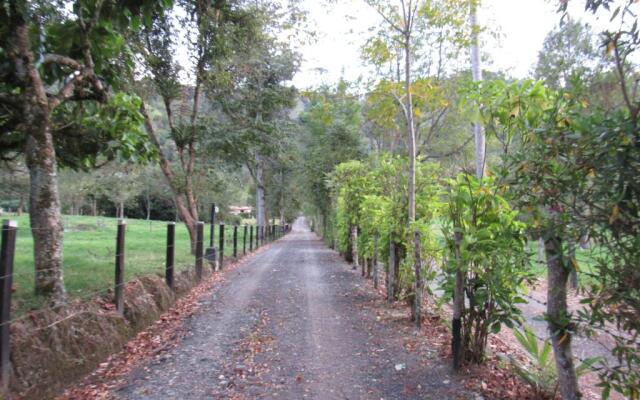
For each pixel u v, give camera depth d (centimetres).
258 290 1011
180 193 1411
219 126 1466
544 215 318
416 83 777
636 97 265
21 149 664
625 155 244
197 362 535
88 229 1845
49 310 477
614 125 248
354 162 1541
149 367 518
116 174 2564
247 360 542
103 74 685
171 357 553
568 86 359
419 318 664
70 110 712
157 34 1302
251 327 691
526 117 371
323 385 465
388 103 843
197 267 1074
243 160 1605
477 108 431
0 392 368
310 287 1054
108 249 1031
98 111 658
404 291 844
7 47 507
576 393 353
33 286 563
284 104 1806
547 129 306
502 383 459
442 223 547
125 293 664
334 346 594
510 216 442
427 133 1380
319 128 2339
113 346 553
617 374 299
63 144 694
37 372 416
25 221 1691
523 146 368
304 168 2762
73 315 509
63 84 634
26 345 420
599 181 267
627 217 256
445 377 478
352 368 512
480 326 500
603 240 273
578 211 290
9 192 1958
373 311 790
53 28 590
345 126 2245
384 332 655
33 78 508
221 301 884
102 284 661
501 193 403
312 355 558
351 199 1420
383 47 813
